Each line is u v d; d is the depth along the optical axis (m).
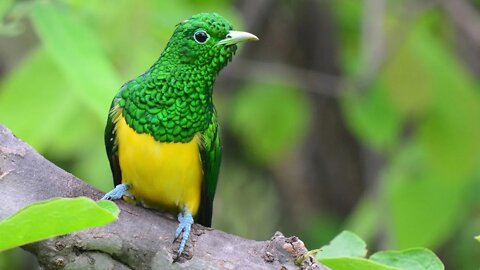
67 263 6.22
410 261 6.60
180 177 7.36
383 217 12.34
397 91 12.38
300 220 13.99
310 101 14.07
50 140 11.30
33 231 5.00
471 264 13.45
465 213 13.19
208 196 7.73
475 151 12.58
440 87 12.53
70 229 5.02
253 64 13.70
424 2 12.76
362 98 12.85
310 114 14.09
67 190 6.41
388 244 12.24
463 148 12.58
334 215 14.16
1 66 12.84
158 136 7.25
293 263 6.19
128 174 7.38
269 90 13.74
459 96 12.53
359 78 12.78
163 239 6.34
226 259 6.27
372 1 12.34
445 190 12.43
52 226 5.00
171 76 7.26
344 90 13.29
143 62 10.02
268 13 13.62
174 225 6.43
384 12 12.33
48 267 6.23
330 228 13.83
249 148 13.88
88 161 12.48
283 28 13.95
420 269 6.59
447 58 12.58
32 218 4.94
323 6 13.91
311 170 14.17
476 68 13.97
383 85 12.42
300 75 13.78
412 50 12.38
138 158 7.28
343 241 6.85
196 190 7.53
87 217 4.96
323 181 14.19
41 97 10.42
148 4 9.99
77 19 9.34
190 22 7.29
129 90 7.32
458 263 13.52
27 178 6.36
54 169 6.45
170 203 7.53
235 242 6.34
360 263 6.06
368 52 12.45
